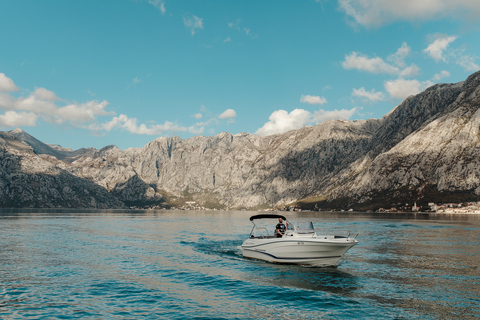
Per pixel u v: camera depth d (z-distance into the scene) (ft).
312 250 99.09
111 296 68.33
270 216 120.67
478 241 173.27
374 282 80.02
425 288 74.18
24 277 84.94
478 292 70.90
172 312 58.75
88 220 410.31
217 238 189.78
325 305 62.39
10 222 336.70
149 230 254.47
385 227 290.76
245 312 58.85
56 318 55.47
